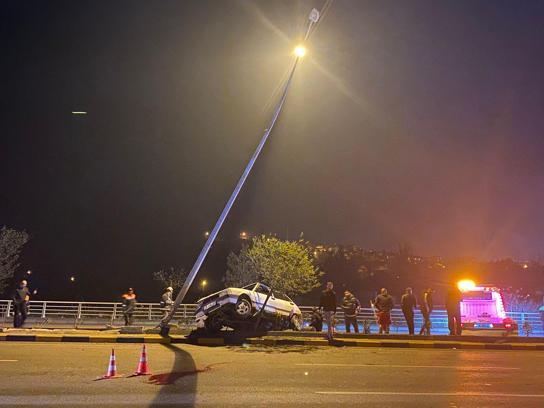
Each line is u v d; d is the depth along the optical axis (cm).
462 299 2319
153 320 2664
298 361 1230
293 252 2859
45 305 2541
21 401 739
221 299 1677
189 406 736
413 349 1584
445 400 827
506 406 795
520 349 1683
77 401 746
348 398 823
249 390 863
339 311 2994
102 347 1382
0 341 1475
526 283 5294
